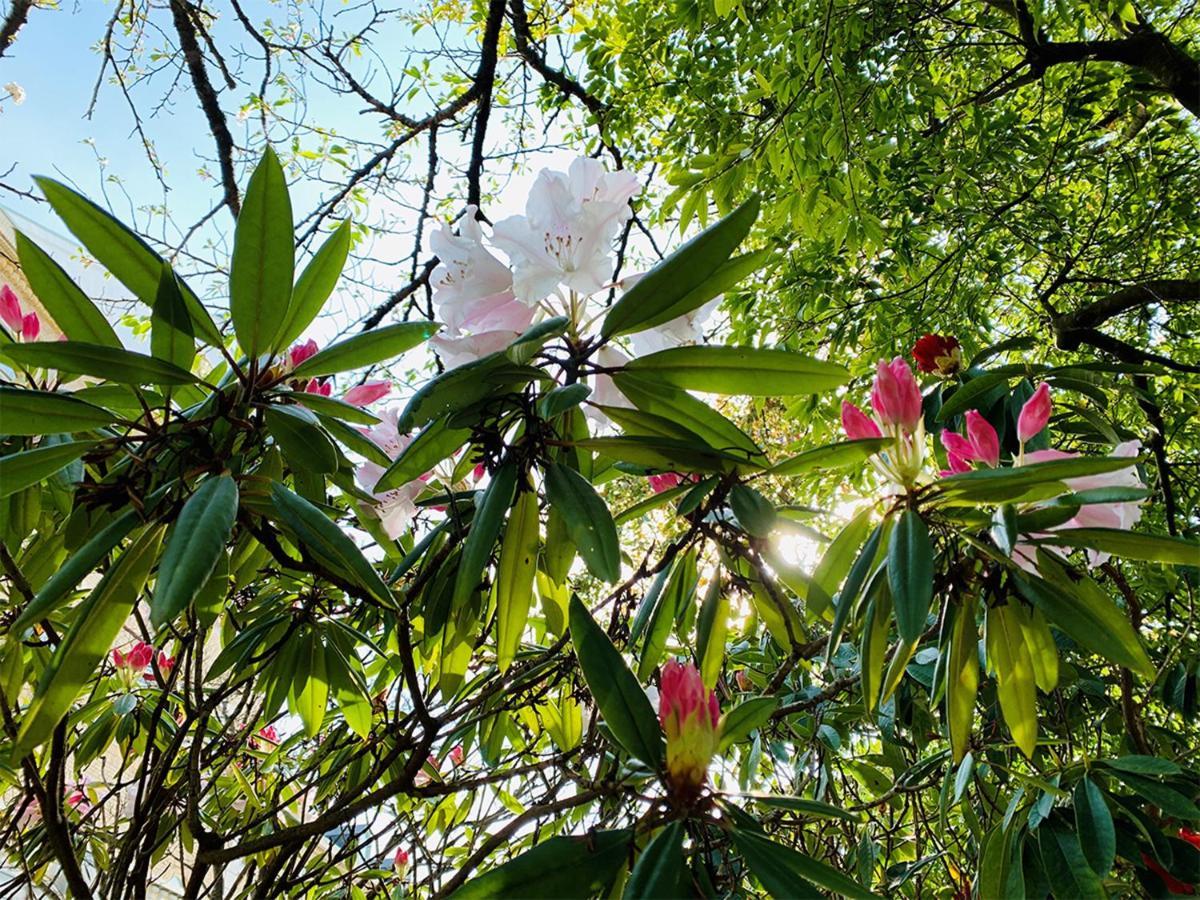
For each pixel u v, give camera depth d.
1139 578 2.42
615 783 0.85
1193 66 3.93
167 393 0.87
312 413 0.96
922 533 0.90
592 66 4.06
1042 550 0.99
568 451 1.05
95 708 1.74
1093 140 4.49
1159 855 1.20
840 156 3.18
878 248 3.28
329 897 2.00
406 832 1.73
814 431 3.91
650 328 0.91
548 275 0.88
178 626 1.57
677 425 0.95
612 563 0.83
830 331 4.32
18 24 2.76
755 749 1.75
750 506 0.92
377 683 1.77
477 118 2.71
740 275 0.87
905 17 3.78
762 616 1.25
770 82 3.27
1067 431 1.82
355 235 3.05
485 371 0.86
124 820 1.80
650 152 4.20
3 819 1.60
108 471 1.07
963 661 1.03
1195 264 4.37
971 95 4.49
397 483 0.94
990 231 4.15
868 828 1.95
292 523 0.86
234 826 1.81
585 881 0.70
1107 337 3.59
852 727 2.28
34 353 0.79
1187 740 2.07
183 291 0.90
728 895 0.99
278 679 1.39
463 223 0.96
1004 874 1.28
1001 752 1.90
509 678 1.27
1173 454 3.37
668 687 0.77
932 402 1.75
